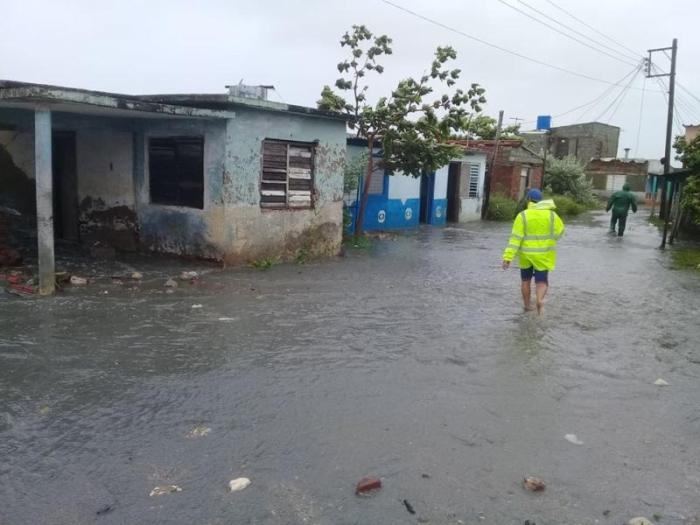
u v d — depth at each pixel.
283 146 12.12
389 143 15.96
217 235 11.15
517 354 6.87
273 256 12.22
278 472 4.09
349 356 6.56
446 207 24.25
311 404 5.22
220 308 8.43
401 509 3.71
